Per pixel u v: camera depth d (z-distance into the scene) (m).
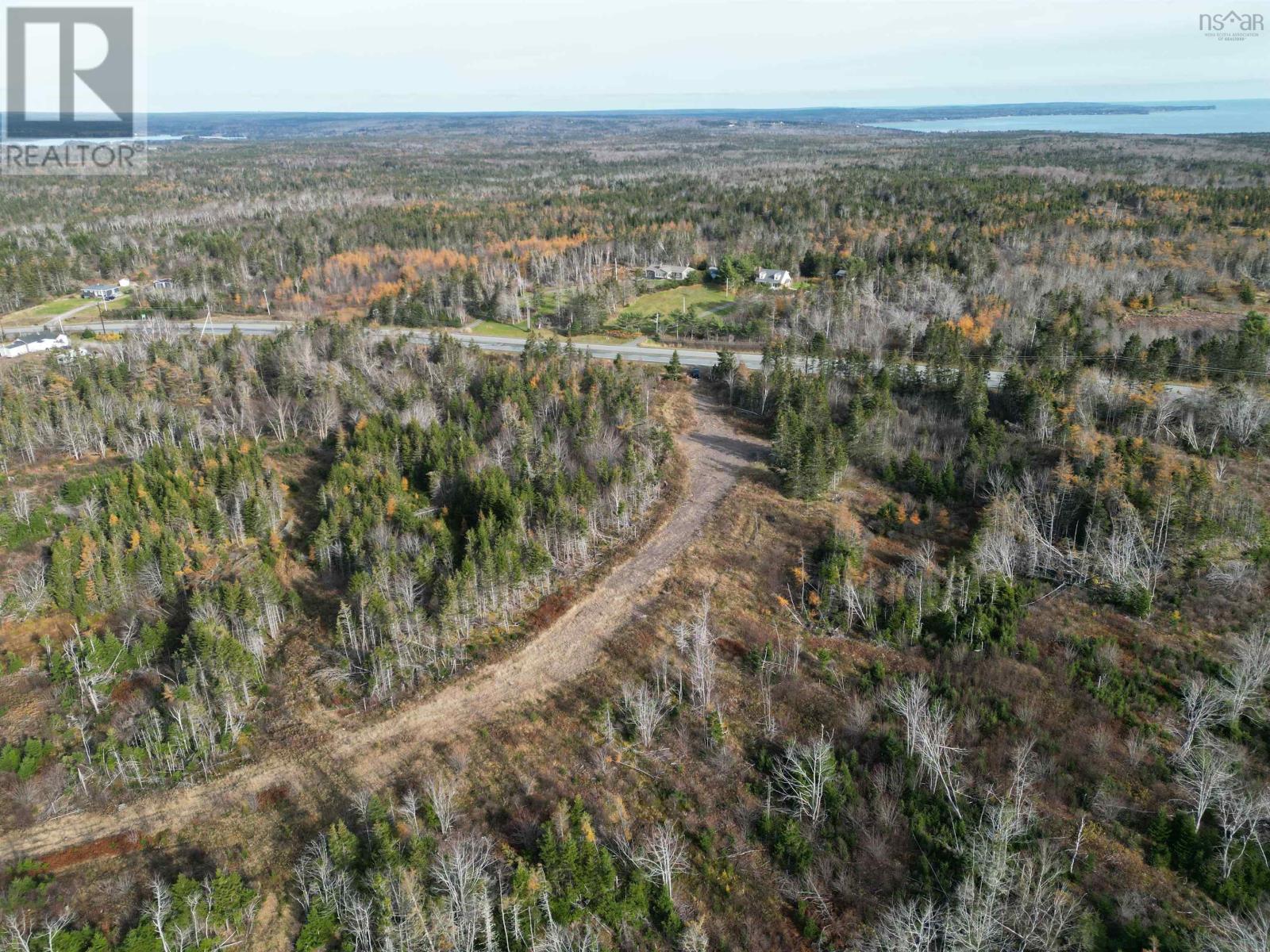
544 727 58.03
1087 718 55.66
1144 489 71.25
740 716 58.31
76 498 81.81
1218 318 115.31
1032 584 68.88
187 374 103.88
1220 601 64.25
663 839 45.75
